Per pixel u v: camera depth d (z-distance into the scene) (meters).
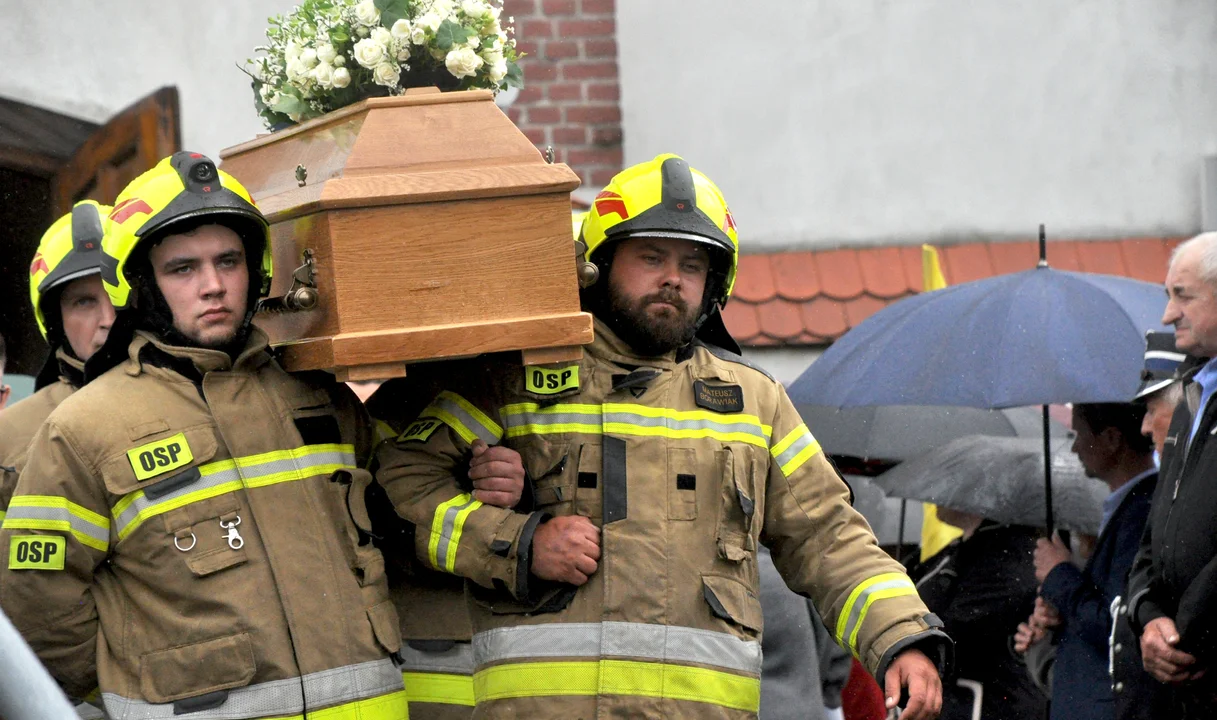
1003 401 12.17
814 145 20.34
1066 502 13.62
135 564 7.52
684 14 20.33
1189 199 20.39
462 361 8.53
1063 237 20.36
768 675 10.70
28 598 7.40
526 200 7.90
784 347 19.53
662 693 8.02
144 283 7.80
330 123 8.36
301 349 7.91
